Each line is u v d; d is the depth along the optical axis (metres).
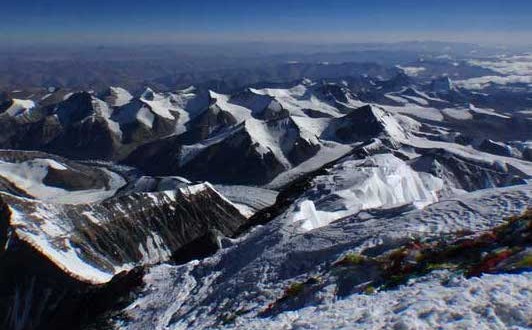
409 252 25.75
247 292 31.39
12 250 82.56
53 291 75.62
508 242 22.92
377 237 31.78
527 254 19.55
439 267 22.12
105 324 38.28
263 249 39.12
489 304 14.80
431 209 35.84
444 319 14.45
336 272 26.20
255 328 19.64
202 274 40.28
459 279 19.06
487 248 23.09
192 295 36.34
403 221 34.56
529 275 17.33
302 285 26.69
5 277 79.06
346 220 41.66
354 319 16.61
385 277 23.98
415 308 15.69
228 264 39.66
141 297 41.09
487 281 17.39
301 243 36.50
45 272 78.62
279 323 19.52
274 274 32.72
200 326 29.19
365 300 19.38
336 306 19.50
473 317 14.12
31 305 74.25
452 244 25.73
